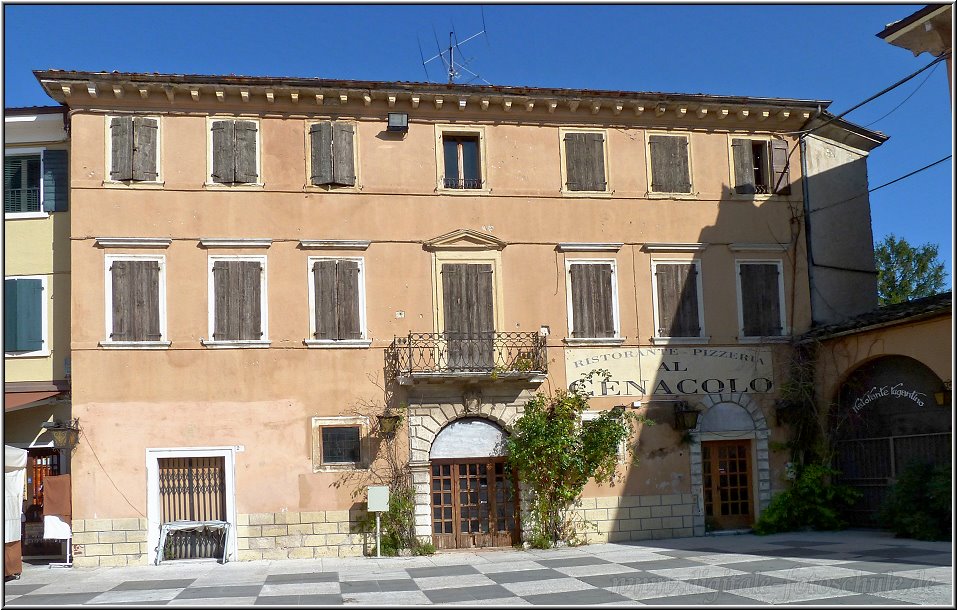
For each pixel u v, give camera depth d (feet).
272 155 61.21
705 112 66.18
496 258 62.85
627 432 62.49
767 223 67.31
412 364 60.23
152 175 59.52
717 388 64.69
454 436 61.00
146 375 57.93
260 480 58.13
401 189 62.34
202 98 60.44
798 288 67.10
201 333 58.80
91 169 58.95
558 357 62.64
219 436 58.08
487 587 43.39
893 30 53.26
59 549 60.49
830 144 71.77
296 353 59.62
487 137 64.08
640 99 64.95
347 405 59.67
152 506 56.85
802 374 65.36
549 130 65.10
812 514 63.77
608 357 63.41
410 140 63.05
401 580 46.91
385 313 60.95
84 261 58.13
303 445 58.90
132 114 59.88
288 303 59.98
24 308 60.85
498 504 61.00
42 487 60.85
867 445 63.10
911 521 55.47
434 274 61.93
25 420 60.39
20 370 60.49
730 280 66.08
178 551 57.41
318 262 60.75
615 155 65.77
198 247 59.52
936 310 54.60
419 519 59.26
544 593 40.91
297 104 61.62
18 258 61.36
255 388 58.90
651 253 65.16
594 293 63.93
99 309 57.88
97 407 57.11
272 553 57.57
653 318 64.49
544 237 63.77
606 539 61.72
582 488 61.72
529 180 64.18
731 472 65.00
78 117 59.21
